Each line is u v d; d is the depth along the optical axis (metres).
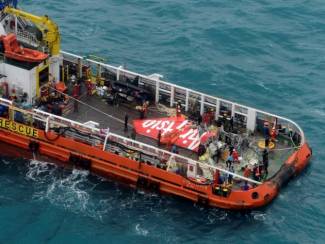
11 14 64.00
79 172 61.53
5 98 63.59
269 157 61.50
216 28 87.00
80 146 60.28
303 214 58.88
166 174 58.38
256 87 76.81
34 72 62.75
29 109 62.19
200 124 63.88
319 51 84.00
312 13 91.31
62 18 87.94
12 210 58.22
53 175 61.41
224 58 81.88
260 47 84.25
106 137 59.62
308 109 73.50
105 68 67.88
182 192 58.47
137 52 82.38
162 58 81.44
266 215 58.38
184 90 65.38
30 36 64.88
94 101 65.62
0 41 62.25
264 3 93.25
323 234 57.34
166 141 61.41
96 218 57.75
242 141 61.91
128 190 60.34
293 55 83.12
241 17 89.81
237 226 57.38
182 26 87.69
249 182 58.44
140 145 59.22
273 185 58.62
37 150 61.53
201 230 56.91
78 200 59.22
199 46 83.62
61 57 66.38
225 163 60.12
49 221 57.44
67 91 66.31
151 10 90.94
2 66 62.84
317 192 61.31
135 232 56.56
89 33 85.31
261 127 64.00
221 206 58.00
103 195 59.72
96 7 90.94
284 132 63.53
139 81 66.81
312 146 67.50
